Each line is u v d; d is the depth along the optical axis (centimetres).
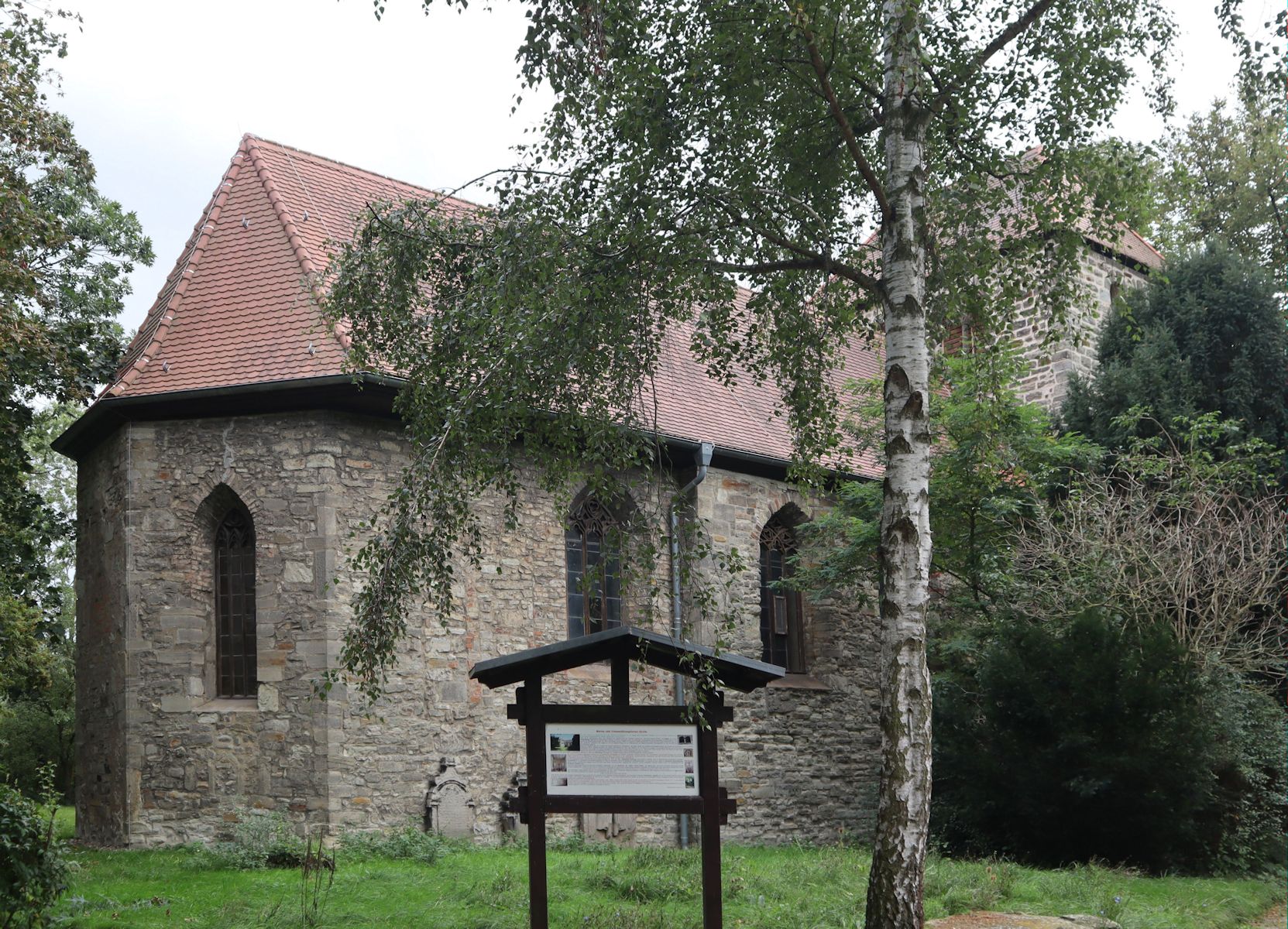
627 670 800
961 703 1497
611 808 779
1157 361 2017
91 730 1582
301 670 1442
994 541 1728
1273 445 1912
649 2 955
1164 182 1141
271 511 1481
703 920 776
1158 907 1052
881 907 828
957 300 1159
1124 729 1341
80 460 1703
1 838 823
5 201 1342
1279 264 1462
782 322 1120
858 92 1048
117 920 966
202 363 1511
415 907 1007
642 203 909
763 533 1927
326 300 1069
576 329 910
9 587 1722
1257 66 1005
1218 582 1598
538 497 1655
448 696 1519
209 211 1727
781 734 1856
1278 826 1463
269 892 1088
